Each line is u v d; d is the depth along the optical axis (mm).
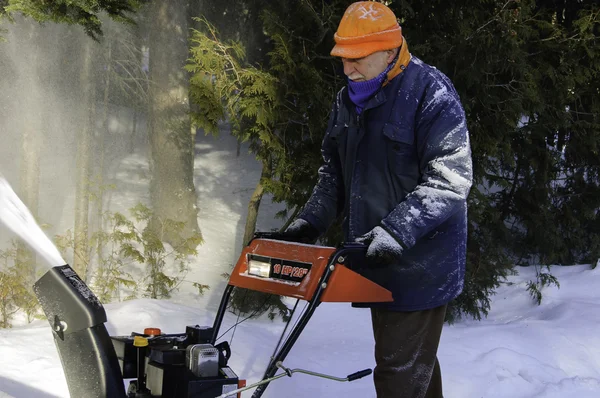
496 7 7348
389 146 3037
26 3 5637
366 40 2898
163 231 9898
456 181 2863
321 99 6938
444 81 3047
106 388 2318
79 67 9430
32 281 7473
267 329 6246
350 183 3201
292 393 4160
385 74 2992
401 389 3059
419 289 3031
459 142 2930
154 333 2693
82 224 8328
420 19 7441
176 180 10898
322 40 7047
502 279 8789
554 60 8336
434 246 3043
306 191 7430
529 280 8688
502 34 7242
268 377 2531
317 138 7215
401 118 3002
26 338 4539
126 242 8984
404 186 3055
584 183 10211
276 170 7207
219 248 10781
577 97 8703
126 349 2549
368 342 5887
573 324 6547
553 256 9555
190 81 6855
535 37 8109
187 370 2379
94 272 8445
